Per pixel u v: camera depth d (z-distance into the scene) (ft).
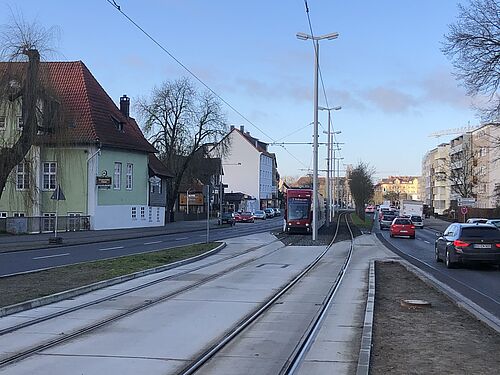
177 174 220.23
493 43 92.12
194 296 44.52
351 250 98.94
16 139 115.34
